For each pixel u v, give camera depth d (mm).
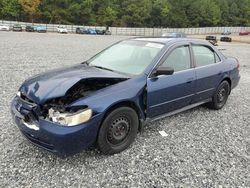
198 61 5520
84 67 4805
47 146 3660
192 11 102938
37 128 3652
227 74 6195
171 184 3564
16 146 4242
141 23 88562
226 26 111812
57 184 3443
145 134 4871
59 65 11883
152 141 4633
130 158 4090
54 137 3514
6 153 4039
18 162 3840
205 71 5547
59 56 15016
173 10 99438
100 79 4074
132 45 5223
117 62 4895
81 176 3623
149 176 3701
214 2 112312
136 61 4754
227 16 113938
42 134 3590
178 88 4918
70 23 77375
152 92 4461
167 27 95625
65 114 3562
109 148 4047
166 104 4812
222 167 4012
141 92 4297
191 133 5047
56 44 23328
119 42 5586
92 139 3787
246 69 13594
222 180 3703
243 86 9094
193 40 5598
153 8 92125
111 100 3865
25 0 71062
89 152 4172
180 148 4473
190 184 3582
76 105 3605
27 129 3766
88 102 3697
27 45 20406
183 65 5156
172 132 5027
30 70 10242
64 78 4059
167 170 3855
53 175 3611
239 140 4910
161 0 94688
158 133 4941
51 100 3635
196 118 5773
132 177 3662
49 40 28281
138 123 4414
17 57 13523
